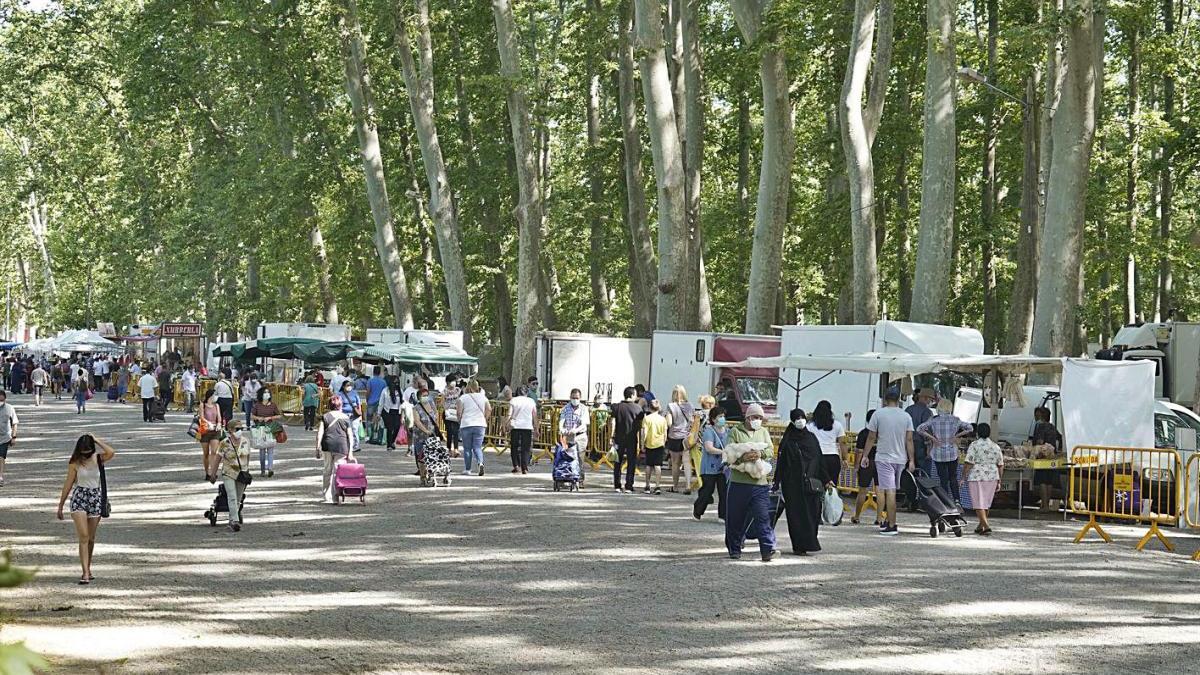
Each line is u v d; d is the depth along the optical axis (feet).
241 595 43.06
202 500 74.23
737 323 197.67
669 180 124.57
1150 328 120.57
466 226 186.39
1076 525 69.31
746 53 118.01
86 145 241.55
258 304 210.38
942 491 62.54
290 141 183.62
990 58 136.26
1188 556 56.24
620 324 218.79
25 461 99.35
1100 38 99.60
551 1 183.62
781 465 54.24
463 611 40.32
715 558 52.70
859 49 110.22
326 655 33.63
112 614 39.27
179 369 204.95
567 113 163.32
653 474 89.10
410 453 112.98
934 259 108.17
